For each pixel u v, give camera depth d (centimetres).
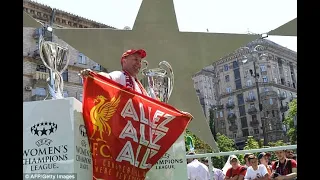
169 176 386
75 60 4106
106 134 338
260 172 650
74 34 692
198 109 749
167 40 733
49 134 318
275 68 9638
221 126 9856
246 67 9662
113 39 717
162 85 529
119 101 350
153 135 366
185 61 738
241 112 9744
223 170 731
